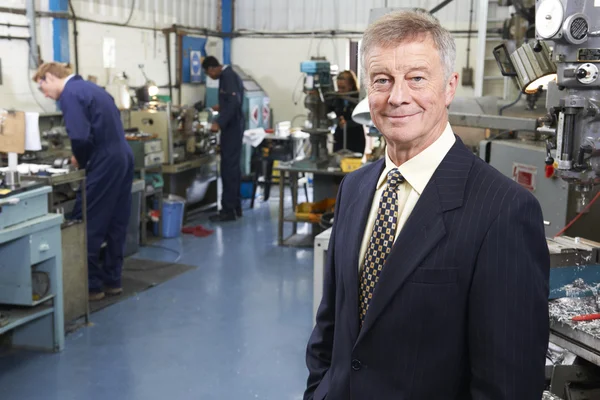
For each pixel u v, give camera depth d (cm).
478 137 414
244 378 312
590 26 161
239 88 605
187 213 630
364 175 138
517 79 199
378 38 116
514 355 107
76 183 405
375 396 118
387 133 118
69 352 338
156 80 689
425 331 113
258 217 645
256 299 418
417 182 121
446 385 114
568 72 167
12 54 480
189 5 740
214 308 401
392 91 115
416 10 123
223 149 612
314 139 534
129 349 342
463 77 731
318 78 504
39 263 333
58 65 388
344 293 128
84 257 370
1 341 345
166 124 561
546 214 277
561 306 161
